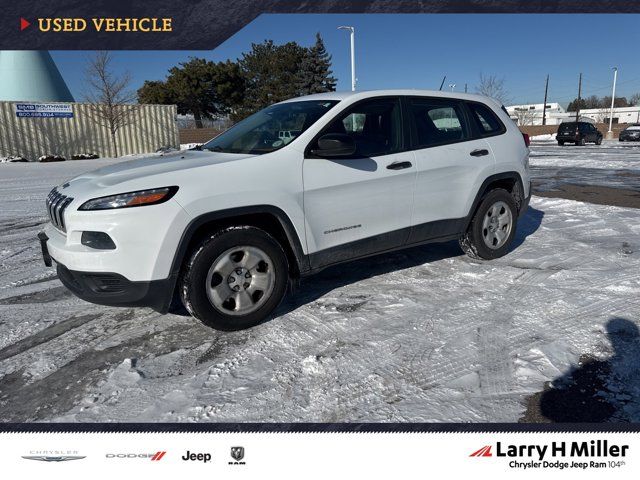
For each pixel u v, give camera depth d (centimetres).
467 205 431
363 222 366
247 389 256
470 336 306
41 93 4238
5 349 308
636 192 873
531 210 722
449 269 441
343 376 265
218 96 5250
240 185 307
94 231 280
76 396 255
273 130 366
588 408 234
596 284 389
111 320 348
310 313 348
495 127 464
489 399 243
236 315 315
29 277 458
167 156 372
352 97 373
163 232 285
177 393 254
